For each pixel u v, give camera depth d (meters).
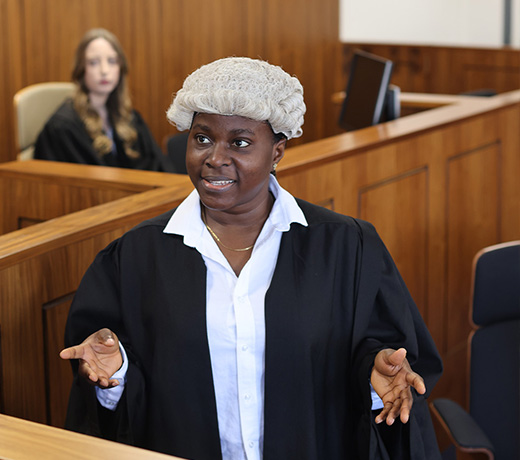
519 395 2.85
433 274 4.11
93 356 1.60
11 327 2.11
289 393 1.65
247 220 1.66
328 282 1.66
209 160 1.54
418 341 1.79
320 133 8.12
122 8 6.27
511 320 2.93
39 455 1.29
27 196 3.07
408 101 4.95
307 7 7.75
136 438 1.72
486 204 4.52
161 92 6.65
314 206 1.75
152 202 2.55
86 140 4.38
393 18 9.89
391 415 1.57
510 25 10.86
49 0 5.81
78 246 2.27
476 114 4.30
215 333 1.63
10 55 5.66
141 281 1.70
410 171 3.83
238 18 7.13
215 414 1.65
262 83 1.51
